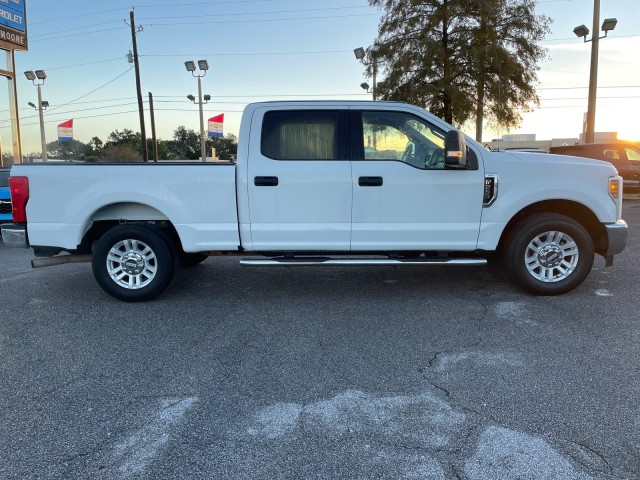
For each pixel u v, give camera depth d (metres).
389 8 23.44
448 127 5.23
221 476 2.53
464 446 2.76
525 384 3.49
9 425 3.04
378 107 5.29
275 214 5.27
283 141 5.28
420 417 3.08
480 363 3.86
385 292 5.88
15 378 3.69
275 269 7.19
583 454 2.68
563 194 5.26
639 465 2.59
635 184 15.72
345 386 3.51
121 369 3.84
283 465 2.62
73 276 6.95
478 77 22.36
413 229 5.27
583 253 5.39
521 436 2.85
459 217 5.28
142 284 5.55
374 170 5.20
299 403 3.28
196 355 4.10
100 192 5.28
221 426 3.00
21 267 7.62
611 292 5.70
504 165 5.24
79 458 2.69
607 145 16.03
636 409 3.13
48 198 5.32
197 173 5.24
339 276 6.70
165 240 5.50
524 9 22.53
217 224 5.31
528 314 4.98
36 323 4.93
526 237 5.36
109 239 5.45
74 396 3.40
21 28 18.59
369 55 23.94
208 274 6.91
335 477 2.52
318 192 5.22
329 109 5.29
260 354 4.11
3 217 9.80
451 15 22.16
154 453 2.73
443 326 4.70
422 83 22.56
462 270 6.93
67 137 35.31
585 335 4.40
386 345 4.26
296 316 5.07
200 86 34.09
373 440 2.84
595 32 19.14
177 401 3.32
